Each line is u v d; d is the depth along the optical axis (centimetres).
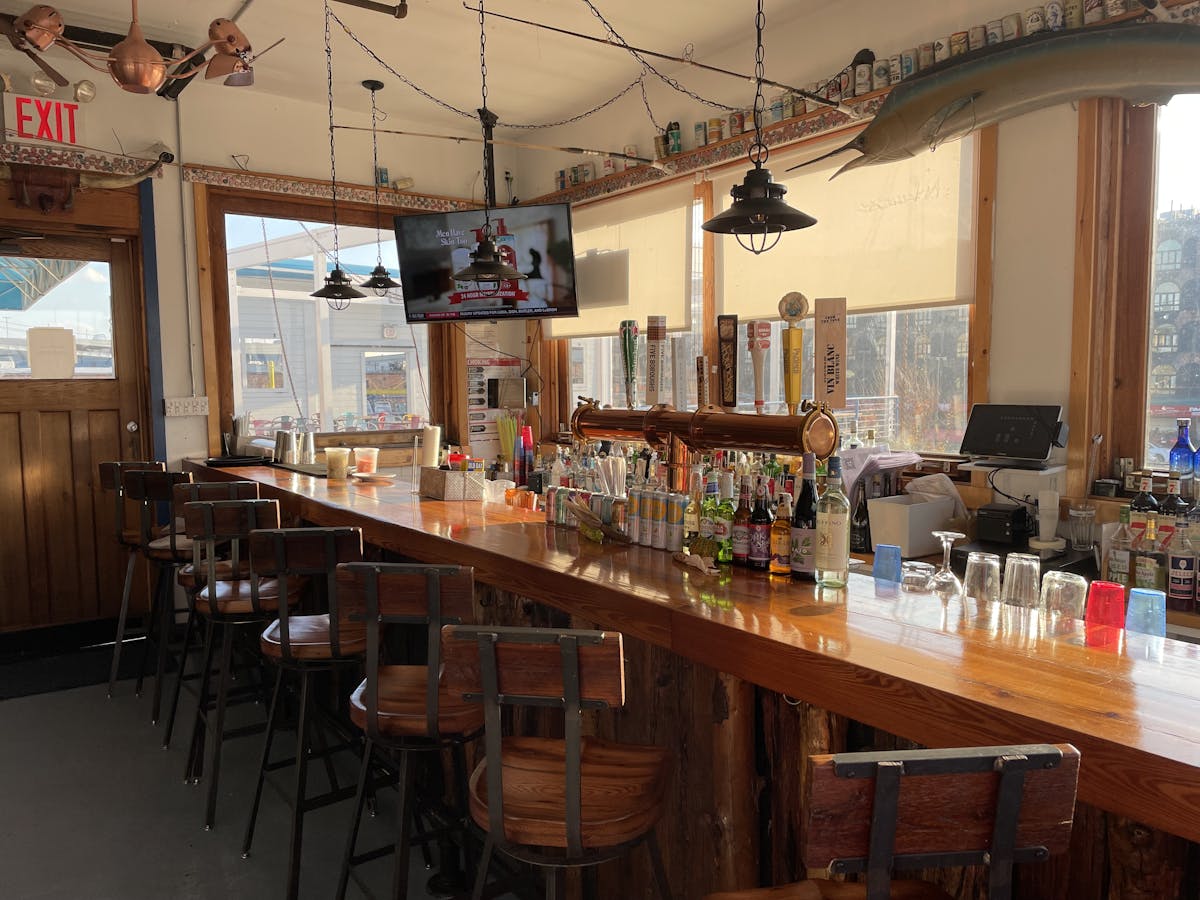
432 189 604
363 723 194
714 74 476
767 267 453
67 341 489
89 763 330
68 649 468
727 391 271
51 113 450
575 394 633
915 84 345
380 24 427
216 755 282
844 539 198
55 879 252
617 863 220
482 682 143
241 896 244
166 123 493
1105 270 327
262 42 449
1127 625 162
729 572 215
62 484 491
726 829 181
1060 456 332
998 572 179
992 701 125
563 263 493
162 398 502
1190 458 298
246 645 402
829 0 405
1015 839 94
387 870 259
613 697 138
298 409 566
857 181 402
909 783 91
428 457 400
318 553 233
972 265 361
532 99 546
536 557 235
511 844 152
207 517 277
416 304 517
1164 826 105
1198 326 311
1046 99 319
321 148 552
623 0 405
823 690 148
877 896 92
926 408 401
